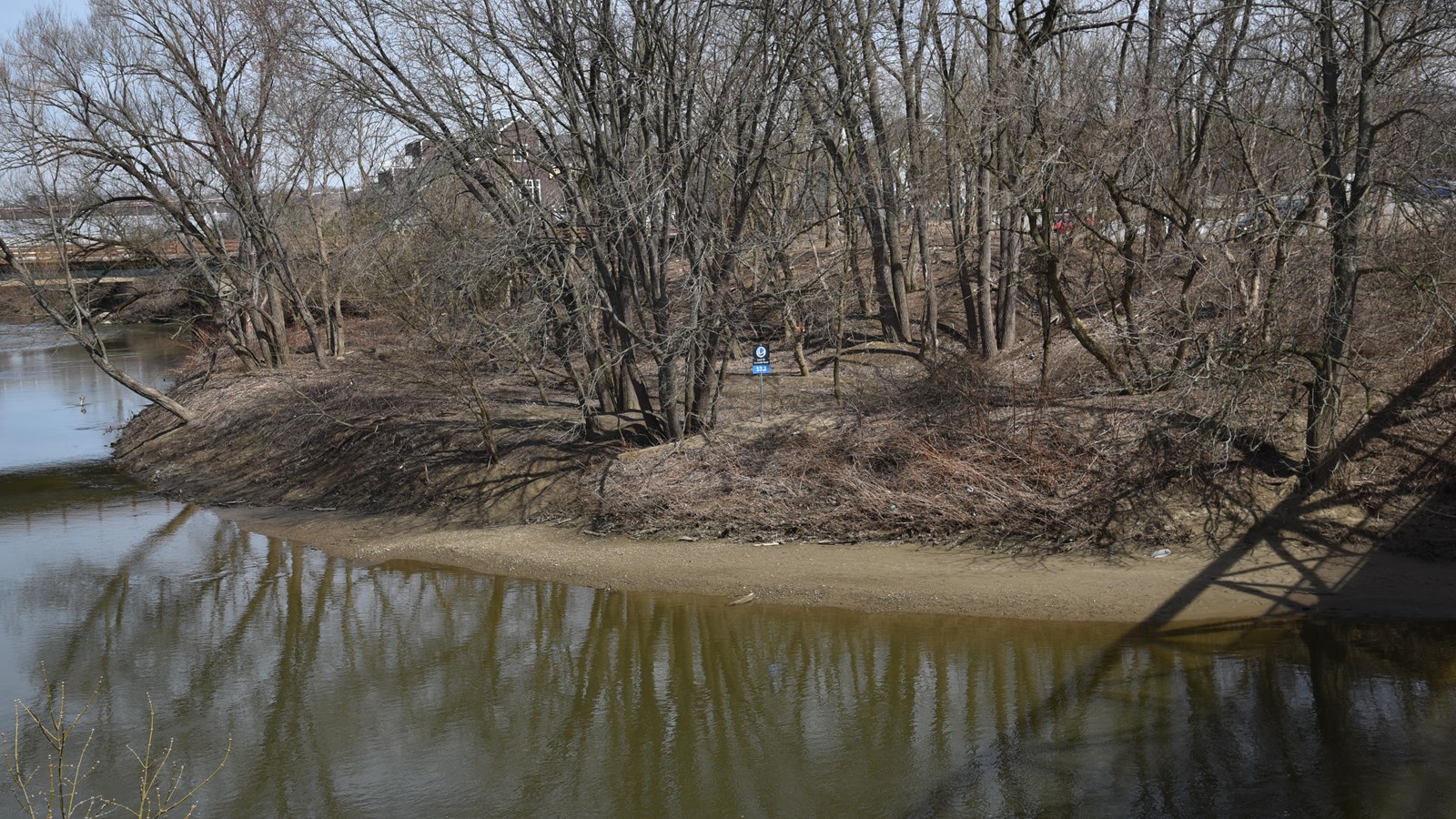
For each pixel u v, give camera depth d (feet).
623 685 41.24
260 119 92.48
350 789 33.63
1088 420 55.16
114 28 88.17
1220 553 48.16
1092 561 48.96
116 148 89.15
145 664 44.34
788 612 47.29
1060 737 34.42
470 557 57.06
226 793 33.58
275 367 102.63
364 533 62.69
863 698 38.75
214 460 82.38
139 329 205.16
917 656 41.93
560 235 60.13
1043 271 57.11
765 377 72.59
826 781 32.99
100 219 97.71
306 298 108.06
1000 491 53.06
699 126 59.72
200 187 97.91
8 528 67.72
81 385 136.05
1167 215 52.01
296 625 48.65
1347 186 53.16
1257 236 50.93
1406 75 51.47
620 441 65.72
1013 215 59.88
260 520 67.67
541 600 50.62
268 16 88.99
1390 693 35.81
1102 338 61.72
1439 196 46.34
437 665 43.57
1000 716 36.29
